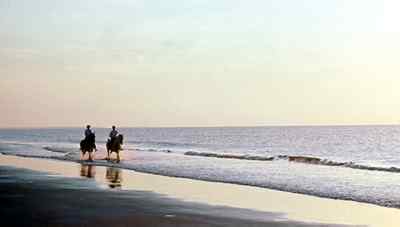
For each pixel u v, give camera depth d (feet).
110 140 142.00
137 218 52.21
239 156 166.50
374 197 72.38
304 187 83.51
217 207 60.90
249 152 227.20
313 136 493.77
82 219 51.19
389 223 52.47
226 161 144.15
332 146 298.56
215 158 157.89
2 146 256.93
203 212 56.95
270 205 63.57
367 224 51.83
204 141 373.61
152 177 98.07
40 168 117.91
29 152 193.98
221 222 50.90
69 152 191.01
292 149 262.88
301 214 57.16
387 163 163.84
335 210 60.34
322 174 106.11
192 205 62.08
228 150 243.60
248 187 82.89
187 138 447.42
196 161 144.05
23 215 53.11
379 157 202.28
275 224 50.62
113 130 142.72
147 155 173.99
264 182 90.43
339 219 54.39
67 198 66.64
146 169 116.37
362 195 74.28
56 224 48.29
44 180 90.33
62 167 121.08
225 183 88.58
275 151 240.53
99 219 51.31
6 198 66.13
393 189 81.30
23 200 64.28
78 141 367.66
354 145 311.06
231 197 70.54
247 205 63.10
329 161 141.49
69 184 84.23
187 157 162.71
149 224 49.11
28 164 130.72
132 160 147.13
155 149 230.07
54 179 92.32
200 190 78.23
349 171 114.21
